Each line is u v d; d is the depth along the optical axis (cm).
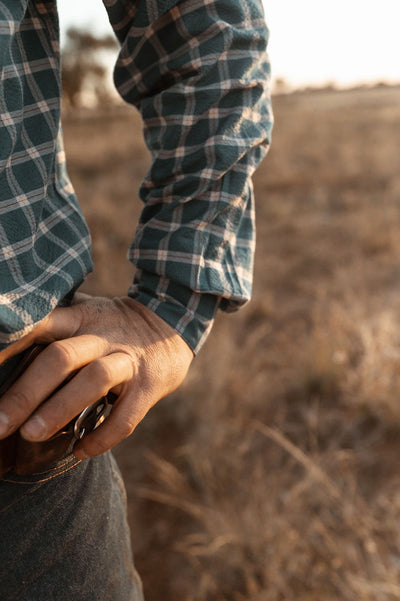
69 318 69
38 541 74
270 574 164
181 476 216
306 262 500
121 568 88
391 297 387
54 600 76
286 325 363
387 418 234
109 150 1562
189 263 78
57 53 73
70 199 78
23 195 66
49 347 63
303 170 977
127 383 69
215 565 175
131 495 220
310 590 161
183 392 258
